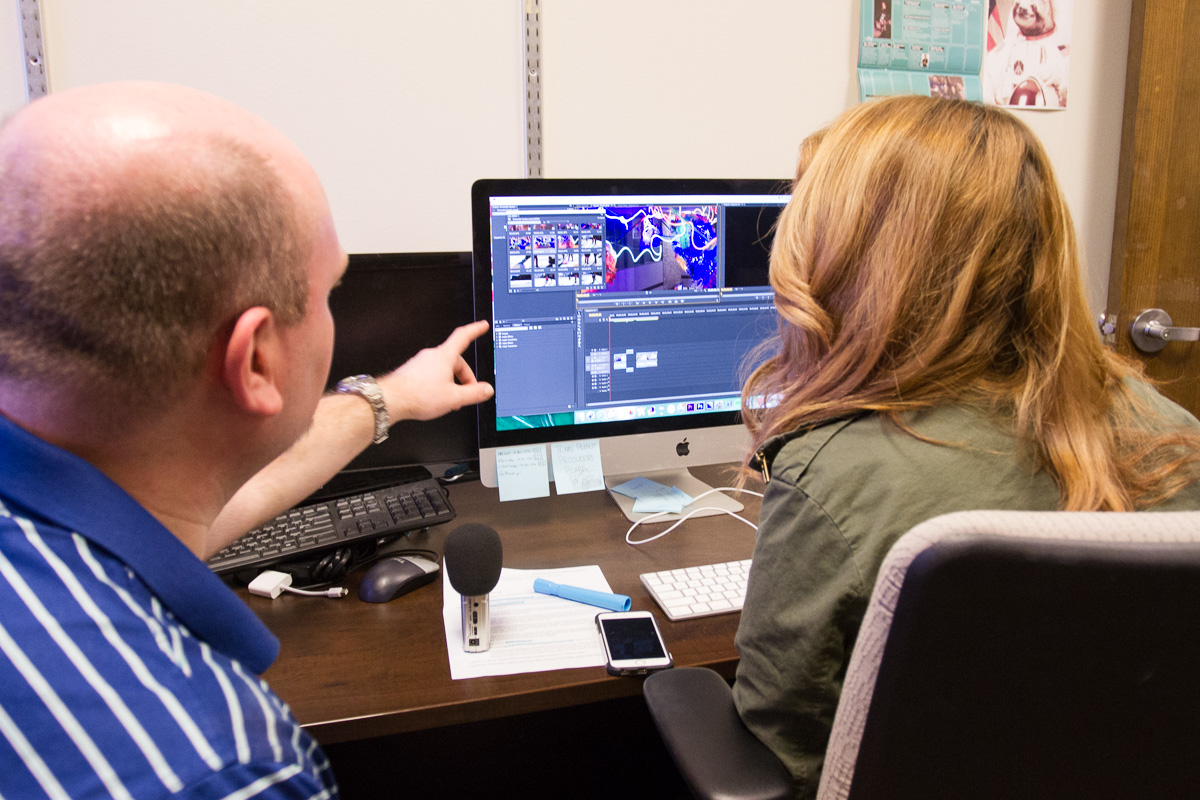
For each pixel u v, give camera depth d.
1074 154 1.72
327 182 1.34
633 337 1.19
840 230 0.66
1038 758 0.47
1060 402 0.60
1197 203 1.70
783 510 0.64
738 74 1.50
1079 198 1.75
